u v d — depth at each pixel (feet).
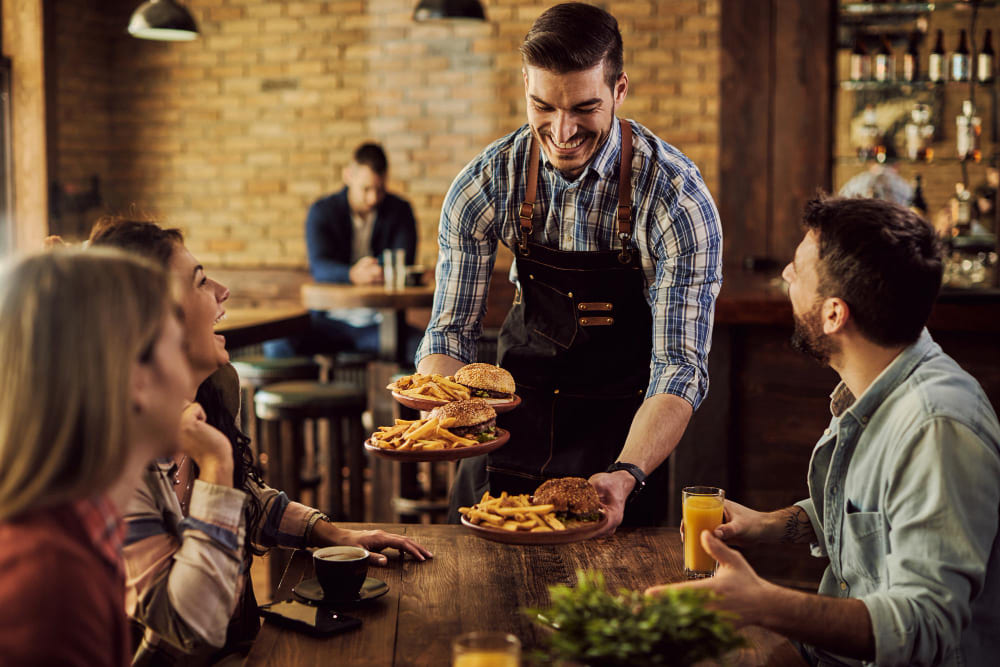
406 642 4.59
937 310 10.98
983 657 4.76
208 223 23.04
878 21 15.21
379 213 17.98
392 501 14.17
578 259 7.09
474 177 7.27
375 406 14.57
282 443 13.91
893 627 4.19
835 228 4.85
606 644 3.45
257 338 12.48
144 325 3.18
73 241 21.29
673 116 20.80
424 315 18.42
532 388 7.25
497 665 3.51
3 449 2.98
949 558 4.33
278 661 4.39
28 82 20.36
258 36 22.38
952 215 14.84
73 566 2.99
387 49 21.88
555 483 5.24
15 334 2.98
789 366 11.50
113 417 3.02
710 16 20.49
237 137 22.71
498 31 21.38
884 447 4.85
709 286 6.86
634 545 5.98
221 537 4.59
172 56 22.76
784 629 4.25
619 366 7.16
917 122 15.83
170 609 4.49
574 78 6.12
